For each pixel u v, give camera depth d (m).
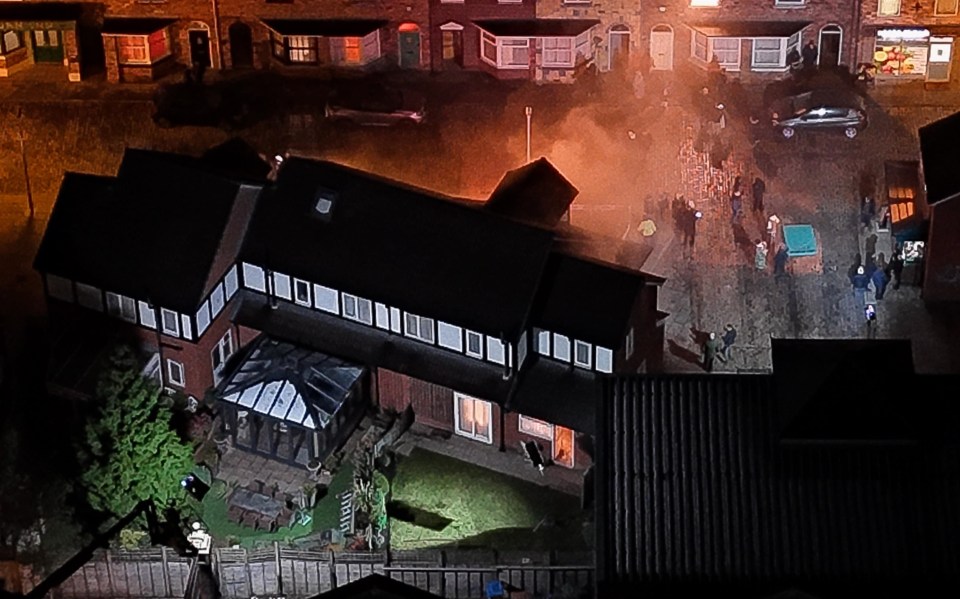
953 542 61.44
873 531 61.78
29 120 100.75
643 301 76.62
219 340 79.62
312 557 68.69
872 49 103.19
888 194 89.25
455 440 78.19
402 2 103.56
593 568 68.00
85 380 77.56
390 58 104.88
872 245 89.75
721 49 103.50
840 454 63.00
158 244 78.00
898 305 85.94
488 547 72.69
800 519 62.16
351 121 100.25
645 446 63.91
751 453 63.44
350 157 97.69
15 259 90.81
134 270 77.81
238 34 104.81
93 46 105.19
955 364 82.62
